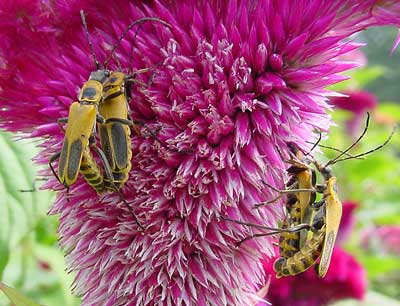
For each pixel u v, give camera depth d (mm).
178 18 99
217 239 100
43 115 103
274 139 99
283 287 139
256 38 97
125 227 100
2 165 119
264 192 101
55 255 149
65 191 102
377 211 202
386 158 206
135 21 98
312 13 99
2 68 102
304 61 99
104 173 97
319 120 102
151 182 99
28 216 119
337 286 143
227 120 97
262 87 97
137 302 101
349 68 99
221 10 100
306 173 104
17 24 100
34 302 107
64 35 102
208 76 97
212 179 98
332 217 104
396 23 99
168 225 99
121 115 95
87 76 101
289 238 107
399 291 230
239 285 104
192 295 102
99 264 103
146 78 99
